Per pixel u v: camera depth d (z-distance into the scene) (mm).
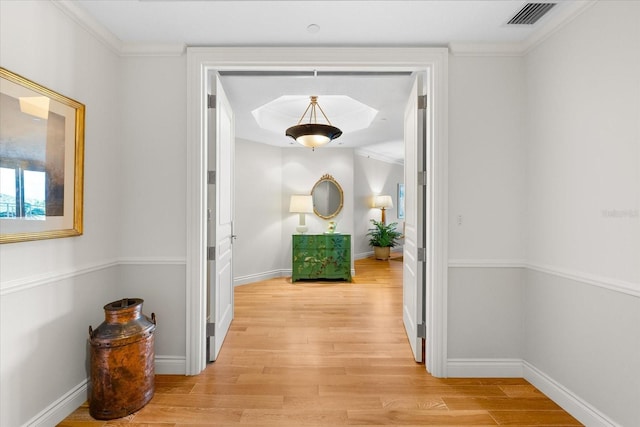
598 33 1583
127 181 2125
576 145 1710
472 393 1932
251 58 2113
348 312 3443
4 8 1362
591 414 1617
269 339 2715
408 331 2674
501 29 1938
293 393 1919
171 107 2121
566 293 1781
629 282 1438
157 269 2145
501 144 2109
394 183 7578
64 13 1676
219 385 2006
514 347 2141
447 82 2092
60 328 1680
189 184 2111
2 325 1384
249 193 4844
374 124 4062
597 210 1587
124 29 1939
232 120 2941
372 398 1871
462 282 2131
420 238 2271
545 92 1929
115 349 1681
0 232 1344
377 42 2080
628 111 1446
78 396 1791
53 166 1600
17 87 1412
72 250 1749
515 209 2121
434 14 1788
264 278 5043
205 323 2219
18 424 1450
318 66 2127
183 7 1728
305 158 5379
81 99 1799
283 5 1709
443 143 2086
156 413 1730
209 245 2285
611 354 1524
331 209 5422
